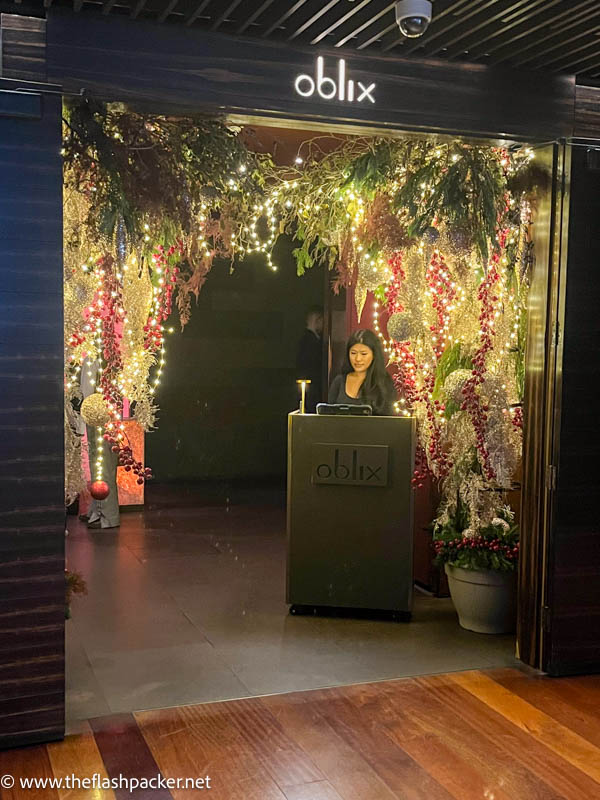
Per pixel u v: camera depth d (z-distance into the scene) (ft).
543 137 13.65
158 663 14.33
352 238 16.93
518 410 15.23
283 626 16.30
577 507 13.97
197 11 11.13
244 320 32.96
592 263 13.82
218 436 33.06
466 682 13.60
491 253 14.84
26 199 11.20
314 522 16.70
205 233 15.66
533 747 11.41
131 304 14.05
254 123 12.59
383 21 11.70
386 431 16.42
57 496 11.50
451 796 10.16
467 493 15.42
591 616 14.14
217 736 11.65
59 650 11.57
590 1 11.34
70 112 11.82
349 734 11.73
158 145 12.87
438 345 16.20
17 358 11.26
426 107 12.97
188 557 21.44
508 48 12.86
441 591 18.38
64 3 11.17
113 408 13.99
